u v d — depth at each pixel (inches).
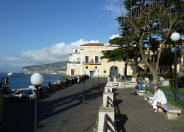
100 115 228.8
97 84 1407.5
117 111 411.5
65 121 378.0
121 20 944.3
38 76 233.5
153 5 845.2
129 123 315.0
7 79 348.5
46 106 567.2
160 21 815.1
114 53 1322.6
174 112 327.3
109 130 229.1
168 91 571.2
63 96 799.1
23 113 465.4
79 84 1427.2
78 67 2476.6
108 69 2348.7
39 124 361.7
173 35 445.7
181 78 783.7
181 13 788.0
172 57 1305.4
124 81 1093.8
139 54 1285.7
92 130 309.9
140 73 1599.4
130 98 607.8
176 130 270.8
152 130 275.0
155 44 1254.9
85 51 2395.4
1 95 350.0
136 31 878.4
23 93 701.9
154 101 395.9
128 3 876.0
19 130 326.3
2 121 384.5
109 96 433.7
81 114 434.6
